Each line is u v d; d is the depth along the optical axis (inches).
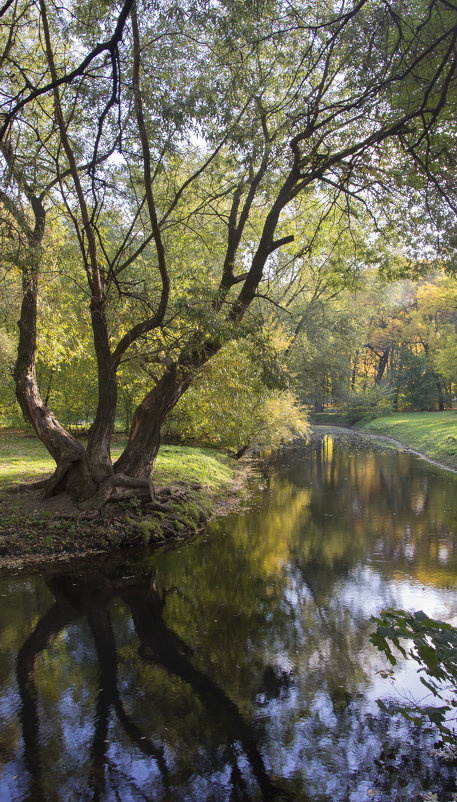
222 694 200.5
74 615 279.4
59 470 429.4
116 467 449.4
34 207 446.6
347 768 157.9
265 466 915.4
